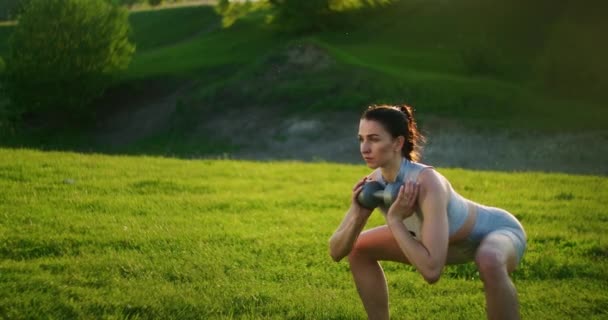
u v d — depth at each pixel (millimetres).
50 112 54312
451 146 37281
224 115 48844
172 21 81562
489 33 60562
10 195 10484
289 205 11312
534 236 8922
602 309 6066
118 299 5875
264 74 51719
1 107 51938
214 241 8344
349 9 67062
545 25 59562
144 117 52938
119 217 9492
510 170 32531
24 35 53594
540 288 6684
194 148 45656
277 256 7711
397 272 7180
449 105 43219
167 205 10570
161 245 8008
